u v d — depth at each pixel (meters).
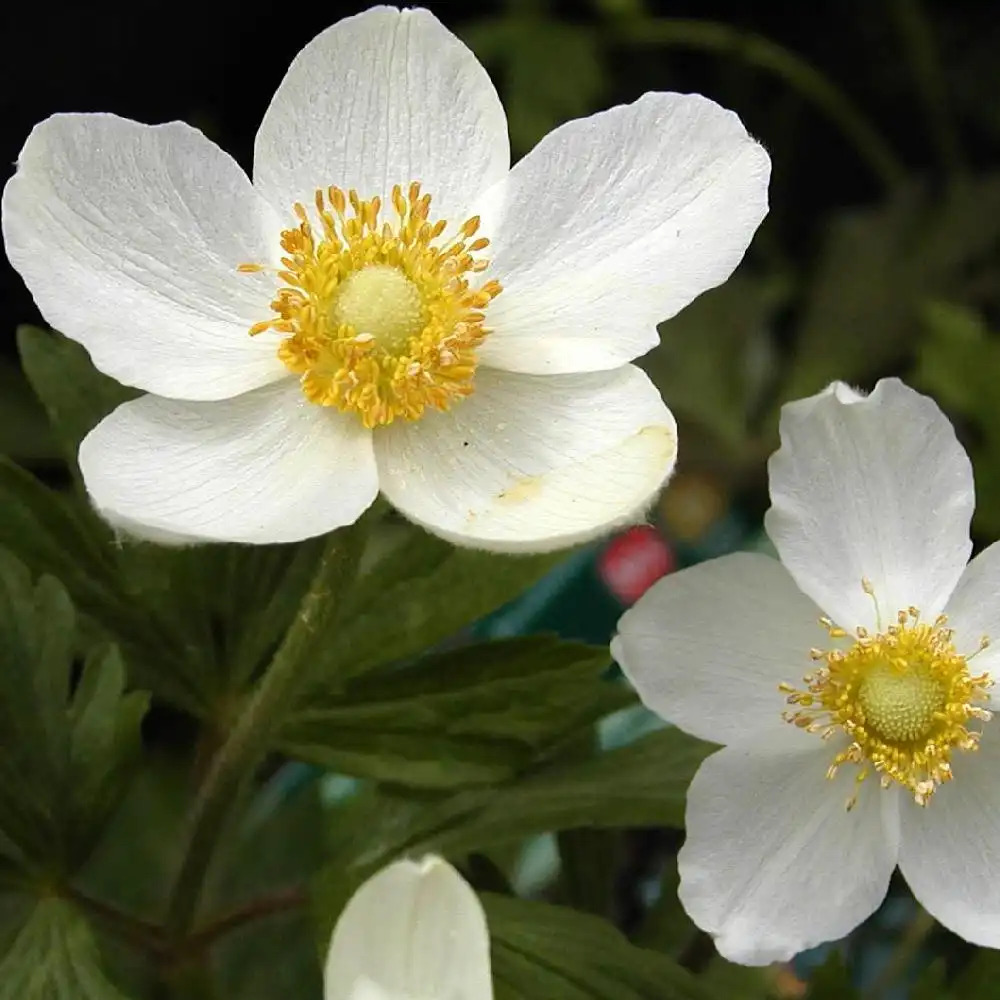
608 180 0.30
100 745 0.30
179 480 0.29
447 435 0.29
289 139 0.30
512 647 0.31
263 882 0.35
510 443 0.29
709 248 0.29
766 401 0.50
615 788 0.31
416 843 0.31
